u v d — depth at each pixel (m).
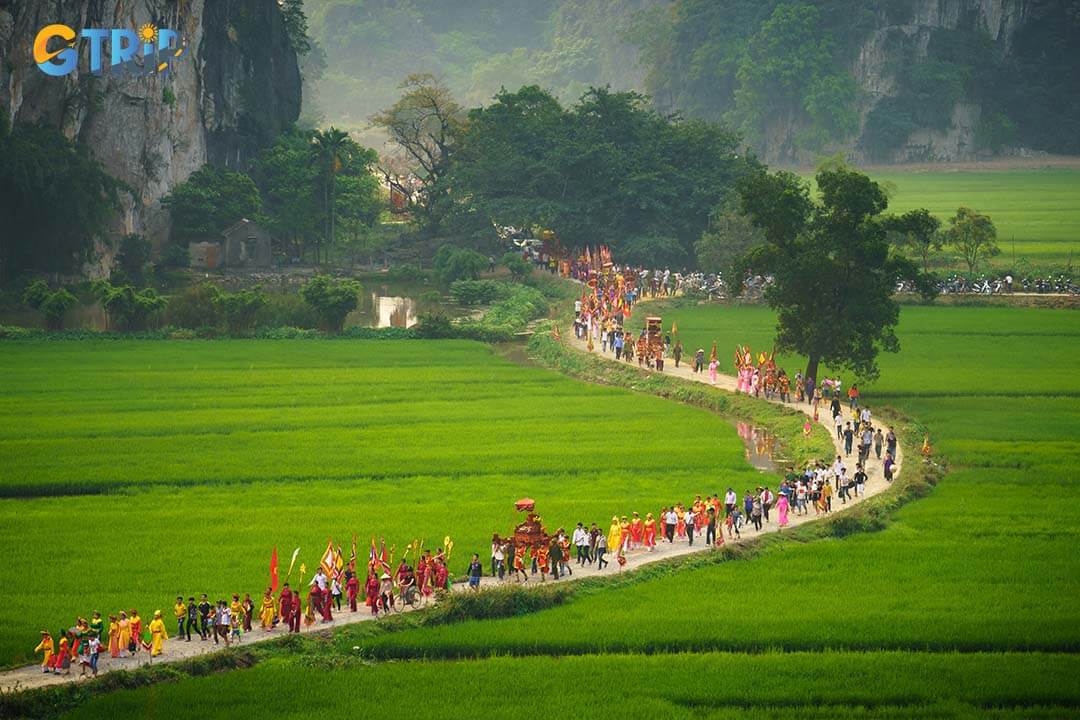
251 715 149.00
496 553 193.25
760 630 173.25
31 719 149.25
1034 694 155.88
